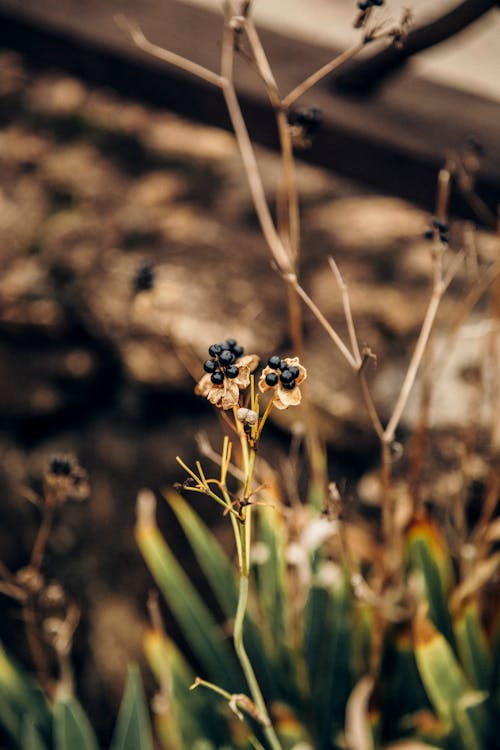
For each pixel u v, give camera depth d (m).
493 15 1.44
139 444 1.39
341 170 1.18
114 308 1.41
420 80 1.20
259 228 1.48
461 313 0.93
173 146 1.66
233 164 1.62
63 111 1.76
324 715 1.06
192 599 1.05
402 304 1.31
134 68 1.25
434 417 1.19
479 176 1.05
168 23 1.29
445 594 0.99
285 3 1.84
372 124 1.12
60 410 1.46
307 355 1.30
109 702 1.41
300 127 0.88
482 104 1.15
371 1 0.78
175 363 1.35
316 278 1.38
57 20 1.30
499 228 0.97
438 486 1.17
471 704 0.95
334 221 1.48
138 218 1.52
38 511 1.43
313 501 1.03
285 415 1.28
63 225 1.53
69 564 1.41
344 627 1.03
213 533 1.33
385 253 1.40
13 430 1.47
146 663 1.37
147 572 1.37
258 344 1.31
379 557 1.03
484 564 0.99
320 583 1.03
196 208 1.53
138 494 1.38
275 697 1.06
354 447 1.25
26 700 1.09
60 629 0.99
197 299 1.36
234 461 1.31
